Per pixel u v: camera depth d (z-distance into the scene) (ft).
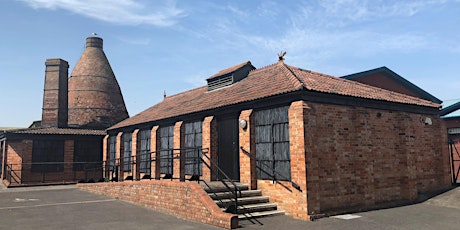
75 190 60.13
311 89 34.24
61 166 75.77
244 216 32.71
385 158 41.88
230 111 44.39
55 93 88.02
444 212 36.73
